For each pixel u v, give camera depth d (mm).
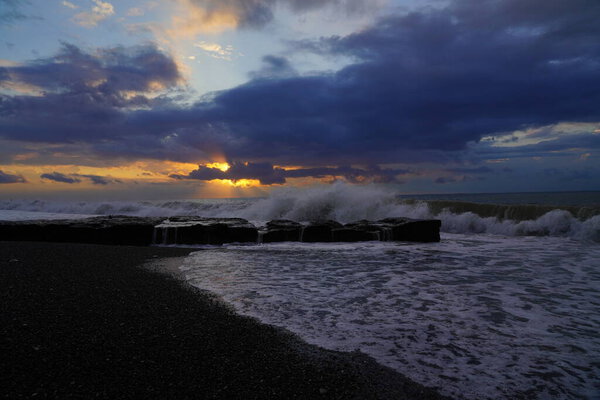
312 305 4578
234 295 4973
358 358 3146
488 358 3184
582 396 2615
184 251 8953
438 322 4035
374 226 11453
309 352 3234
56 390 2426
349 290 5336
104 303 4324
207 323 3822
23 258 7137
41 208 24750
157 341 3299
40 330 3406
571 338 3600
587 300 4855
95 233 10242
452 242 11031
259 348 3268
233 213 19203
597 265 7266
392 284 5703
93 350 3049
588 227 11867
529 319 4133
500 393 2654
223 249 9438
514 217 14000
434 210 15922
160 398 2398
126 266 6738
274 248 9680
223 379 2703
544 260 7844
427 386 2730
